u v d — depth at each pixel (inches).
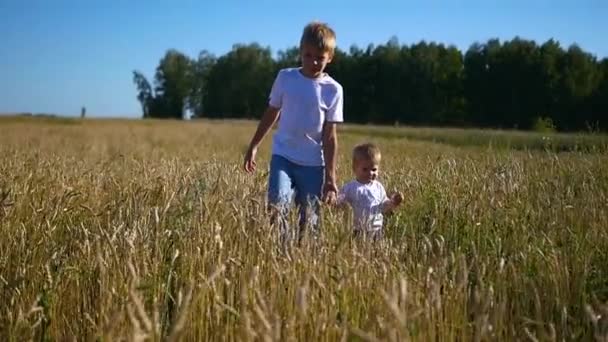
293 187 231.9
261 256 167.3
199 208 200.8
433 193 266.5
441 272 153.9
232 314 139.5
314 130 229.9
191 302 142.6
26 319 141.3
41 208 213.5
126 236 169.9
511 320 144.9
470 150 657.0
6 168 313.7
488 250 202.7
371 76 3491.6
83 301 158.2
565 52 2598.4
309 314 134.6
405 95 3435.0
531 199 270.5
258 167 414.0
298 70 233.1
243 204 208.5
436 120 3371.1
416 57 3442.4
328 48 226.4
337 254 160.2
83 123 2326.5
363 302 145.5
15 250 181.2
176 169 345.1
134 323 112.3
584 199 261.9
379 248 181.3
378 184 240.8
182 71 4682.6
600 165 362.3
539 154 446.9
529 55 2797.7
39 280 162.6
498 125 2947.8
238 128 1871.3
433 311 134.6
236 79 4345.5
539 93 2726.4
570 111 2487.7
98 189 277.9
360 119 3563.0
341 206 227.9
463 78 3164.4
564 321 144.4
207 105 4451.3
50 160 395.5
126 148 853.8
